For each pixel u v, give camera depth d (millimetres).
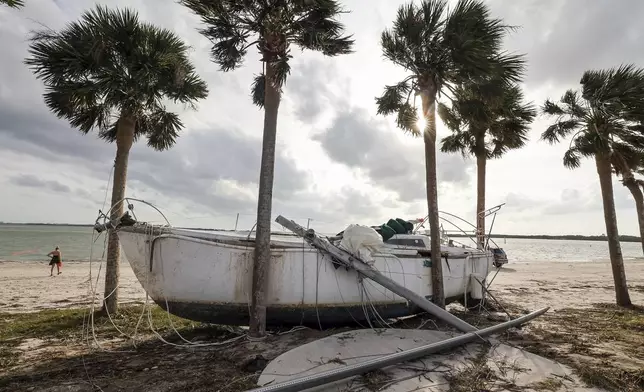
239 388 4059
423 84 8773
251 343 5754
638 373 4551
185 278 6074
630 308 9742
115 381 4293
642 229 13805
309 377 3838
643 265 31047
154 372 4625
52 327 7094
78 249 41094
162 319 8016
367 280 7023
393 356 4645
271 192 6242
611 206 10586
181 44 8961
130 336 6582
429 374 4551
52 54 7629
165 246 6074
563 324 7668
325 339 5891
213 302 6188
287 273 6395
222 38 6746
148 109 9164
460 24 8094
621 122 10750
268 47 6527
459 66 8203
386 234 8930
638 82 9844
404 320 8164
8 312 8852
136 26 8141
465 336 5730
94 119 9008
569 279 18328
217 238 6457
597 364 4969
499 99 8883
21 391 4012
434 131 8570
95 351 5625
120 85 7992
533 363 5016
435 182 8438
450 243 10906
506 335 6645
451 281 8828
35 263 23938
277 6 6301
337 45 7035
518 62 8453
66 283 14586
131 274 18641
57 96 8031
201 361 5094
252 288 6086
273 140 6367
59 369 4738
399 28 8617
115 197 8266
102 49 7570
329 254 6656
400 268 7570
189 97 9086
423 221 10484
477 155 14242
